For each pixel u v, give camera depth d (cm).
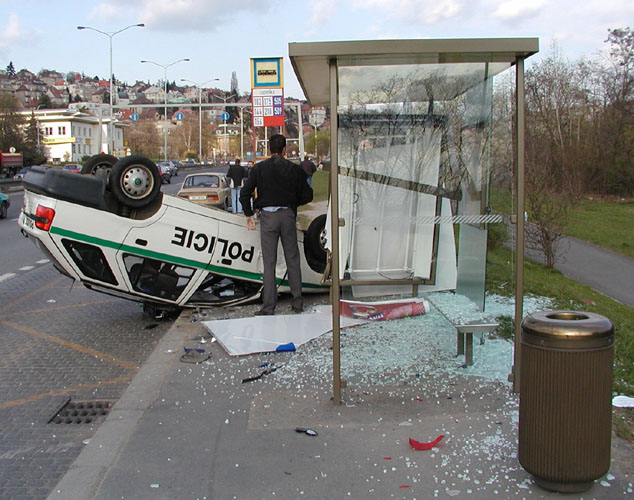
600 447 312
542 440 316
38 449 430
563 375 307
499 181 524
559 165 1406
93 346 693
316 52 426
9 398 534
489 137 526
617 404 436
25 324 794
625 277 1247
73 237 652
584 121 3027
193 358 559
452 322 504
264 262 704
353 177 587
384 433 398
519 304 455
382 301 686
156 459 371
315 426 412
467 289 592
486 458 361
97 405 518
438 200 595
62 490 338
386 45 425
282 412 436
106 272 690
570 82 2559
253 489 335
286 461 365
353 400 454
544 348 311
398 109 570
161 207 695
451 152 575
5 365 627
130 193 671
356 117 571
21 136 7906
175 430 412
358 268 621
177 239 704
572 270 1313
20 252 1511
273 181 688
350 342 594
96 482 346
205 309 757
